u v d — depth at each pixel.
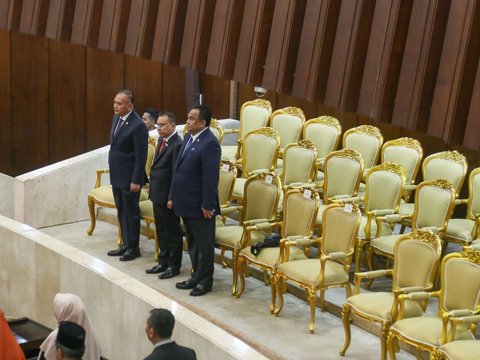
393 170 9.43
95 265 8.30
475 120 4.62
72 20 6.49
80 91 14.21
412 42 4.89
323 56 5.25
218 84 14.21
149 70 14.45
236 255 9.18
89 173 11.70
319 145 11.02
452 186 8.99
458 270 7.27
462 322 7.01
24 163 14.08
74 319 6.72
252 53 5.52
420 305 7.93
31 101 13.97
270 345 8.11
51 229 11.38
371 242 9.09
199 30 5.80
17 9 6.67
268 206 9.34
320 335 8.33
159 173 9.59
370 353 7.95
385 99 5.03
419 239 7.71
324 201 10.02
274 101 13.28
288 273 8.50
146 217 10.36
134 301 7.68
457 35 4.69
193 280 9.40
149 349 7.56
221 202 9.84
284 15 5.37
